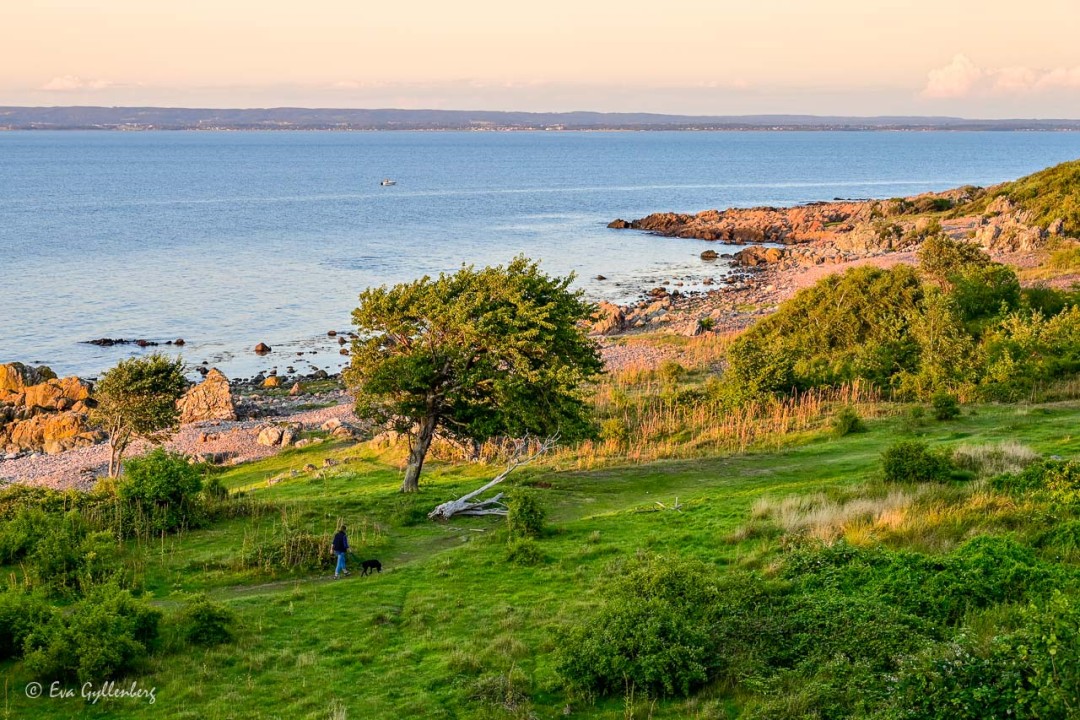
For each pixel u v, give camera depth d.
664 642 17.70
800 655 17.56
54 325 83.12
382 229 151.62
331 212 177.88
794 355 51.81
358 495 35.62
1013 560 19.48
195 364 71.81
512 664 18.67
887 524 24.08
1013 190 115.69
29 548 26.69
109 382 45.41
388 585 24.38
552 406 35.00
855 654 16.88
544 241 138.00
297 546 27.11
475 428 34.84
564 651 18.00
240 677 18.78
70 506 30.81
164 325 84.25
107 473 47.84
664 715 16.41
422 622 21.44
